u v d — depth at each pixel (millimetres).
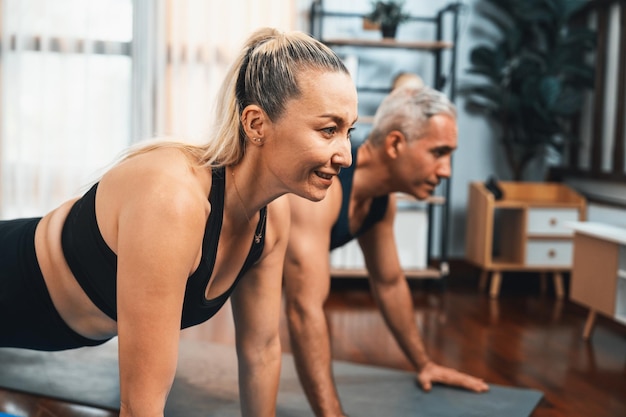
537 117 4785
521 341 3398
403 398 2416
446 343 3312
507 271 5031
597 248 3412
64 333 1384
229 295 1325
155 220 1065
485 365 2994
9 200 4660
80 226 1229
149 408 1089
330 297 4234
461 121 5031
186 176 1113
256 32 1152
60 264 1284
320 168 1098
